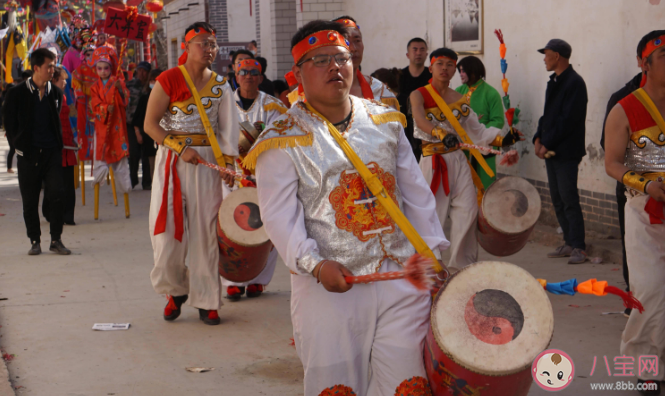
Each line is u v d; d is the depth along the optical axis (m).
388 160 2.79
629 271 3.76
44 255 7.70
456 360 2.43
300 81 2.91
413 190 2.91
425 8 10.84
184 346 4.81
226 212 4.94
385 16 12.27
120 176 9.84
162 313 5.58
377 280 2.47
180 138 5.01
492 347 2.43
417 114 5.42
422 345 2.75
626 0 6.79
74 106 11.30
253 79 6.07
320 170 2.69
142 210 10.57
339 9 13.82
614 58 7.02
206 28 5.01
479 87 7.74
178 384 4.13
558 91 6.91
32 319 5.42
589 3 7.30
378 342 2.76
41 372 4.34
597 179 7.46
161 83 4.99
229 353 4.67
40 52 7.60
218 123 5.16
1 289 6.31
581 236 6.88
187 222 5.13
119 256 7.62
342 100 2.77
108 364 4.47
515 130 5.48
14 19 21.98
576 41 7.56
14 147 7.55
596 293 2.48
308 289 2.73
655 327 3.67
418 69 8.38
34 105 7.51
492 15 9.10
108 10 9.80
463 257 5.55
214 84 5.09
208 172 5.07
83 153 10.87
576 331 4.84
